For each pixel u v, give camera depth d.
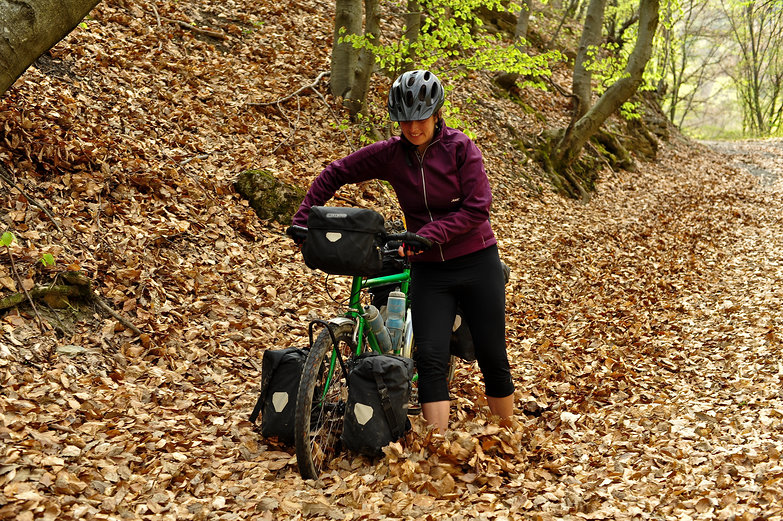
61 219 4.82
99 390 3.56
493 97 14.20
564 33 22.62
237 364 4.37
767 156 22.97
